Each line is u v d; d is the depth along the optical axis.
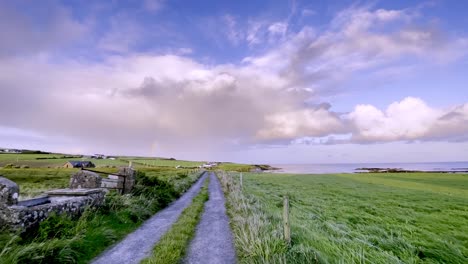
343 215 15.27
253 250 6.49
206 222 11.32
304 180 55.47
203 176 61.91
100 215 10.03
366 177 68.88
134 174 16.45
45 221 7.49
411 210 18.05
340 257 6.12
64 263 6.04
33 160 110.25
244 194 19.98
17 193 7.66
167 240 7.84
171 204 16.58
